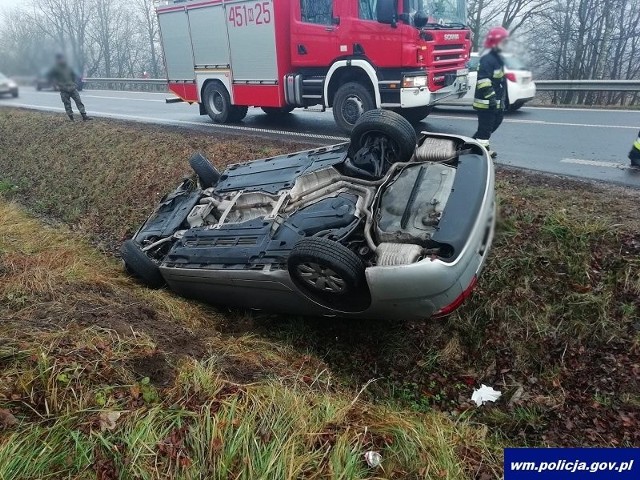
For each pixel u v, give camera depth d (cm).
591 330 367
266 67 896
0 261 450
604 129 776
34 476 214
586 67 2042
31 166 966
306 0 809
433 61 749
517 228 438
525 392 357
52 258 481
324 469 232
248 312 451
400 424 275
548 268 405
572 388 348
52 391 254
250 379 303
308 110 1134
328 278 333
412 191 360
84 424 238
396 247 316
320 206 387
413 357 394
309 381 329
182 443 237
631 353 347
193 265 424
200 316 432
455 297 312
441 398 366
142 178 759
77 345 293
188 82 1070
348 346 411
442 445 270
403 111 852
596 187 503
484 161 361
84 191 811
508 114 973
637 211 438
